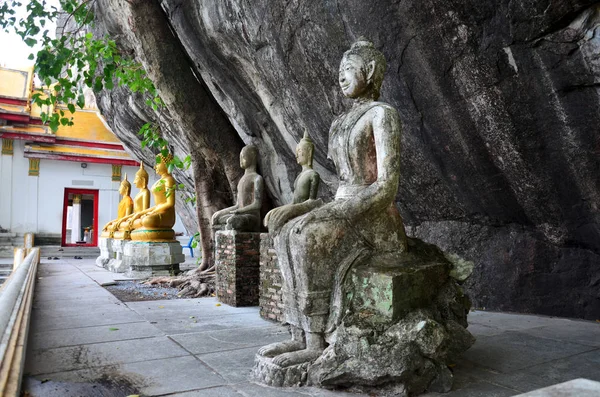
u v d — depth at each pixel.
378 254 2.73
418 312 2.54
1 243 16.66
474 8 3.32
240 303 5.16
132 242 8.25
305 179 4.33
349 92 2.93
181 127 7.05
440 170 4.71
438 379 2.45
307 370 2.53
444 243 5.34
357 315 2.53
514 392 2.43
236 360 3.01
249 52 5.59
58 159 17.56
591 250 4.33
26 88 17.97
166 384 2.54
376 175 2.78
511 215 4.69
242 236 5.25
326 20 4.32
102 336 3.67
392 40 3.95
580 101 3.34
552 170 3.88
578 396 0.95
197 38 6.28
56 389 2.46
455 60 3.69
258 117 6.58
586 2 2.89
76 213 24.20
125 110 10.84
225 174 7.39
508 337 3.64
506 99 3.65
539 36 3.16
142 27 6.40
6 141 17.11
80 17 6.60
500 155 4.06
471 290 5.09
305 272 2.58
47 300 5.55
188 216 13.84
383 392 2.37
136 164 18.73
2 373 2.12
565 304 4.46
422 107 4.25
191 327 4.04
